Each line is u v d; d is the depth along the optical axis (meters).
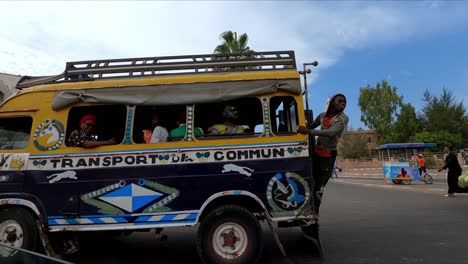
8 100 5.72
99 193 5.33
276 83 5.54
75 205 5.30
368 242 6.75
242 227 5.17
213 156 5.39
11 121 5.73
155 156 5.40
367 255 5.86
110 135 6.35
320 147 5.82
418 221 8.73
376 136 62.12
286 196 5.30
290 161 5.39
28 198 5.34
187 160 5.38
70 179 5.37
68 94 5.60
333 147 5.77
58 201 5.34
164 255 6.34
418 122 57.53
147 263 5.84
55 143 5.50
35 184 5.38
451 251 5.94
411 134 56.50
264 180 5.34
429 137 52.16
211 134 5.61
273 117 6.09
